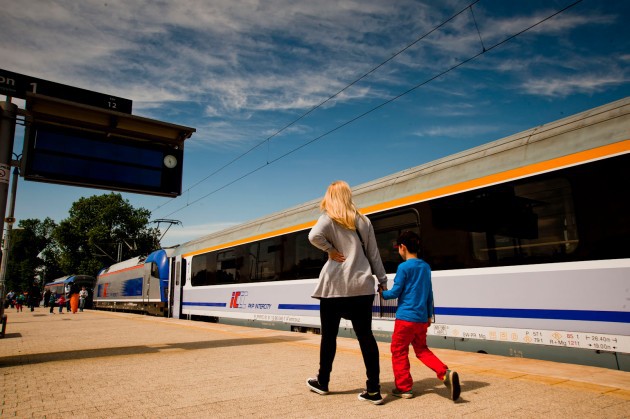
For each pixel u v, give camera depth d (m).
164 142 7.81
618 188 4.80
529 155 5.75
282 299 10.42
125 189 7.38
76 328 11.97
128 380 4.25
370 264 3.51
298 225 10.19
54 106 6.50
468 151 6.81
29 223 85.19
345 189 3.45
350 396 3.44
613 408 2.99
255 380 4.14
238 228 13.11
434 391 3.58
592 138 5.14
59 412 3.12
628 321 4.54
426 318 3.48
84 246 58.00
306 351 6.21
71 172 6.83
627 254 4.63
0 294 8.98
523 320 5.48
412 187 7.30
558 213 5.30
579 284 4.98
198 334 9.29
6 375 4.62
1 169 6.06
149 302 20.55
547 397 3.32
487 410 2.99
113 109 7.07
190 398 3.46
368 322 3.27
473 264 6.16
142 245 59.03
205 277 14.67
